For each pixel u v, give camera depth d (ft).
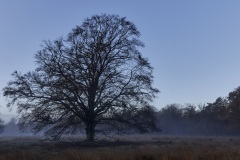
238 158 64.59
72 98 142.82
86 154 66.44
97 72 143.02
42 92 144.36
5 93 142.82
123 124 153.07
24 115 144.87
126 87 146.92
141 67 148.15
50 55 144.77
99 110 147.13
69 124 147.33
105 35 147.43
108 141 153.28
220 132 432.25
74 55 144.15
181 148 84.17
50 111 144.97
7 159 66.54
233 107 364.58
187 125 476.13
